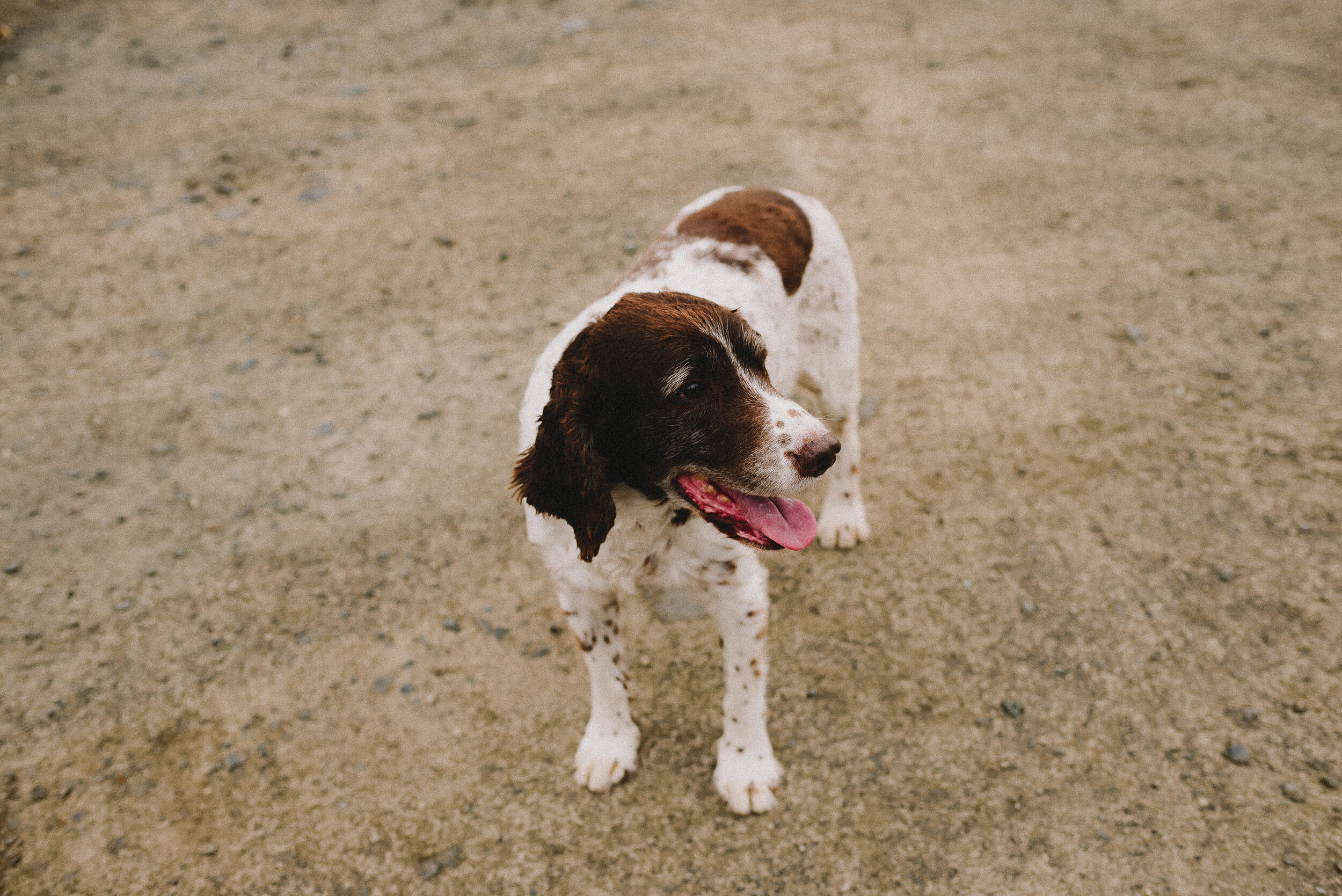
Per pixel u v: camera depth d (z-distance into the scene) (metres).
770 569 3.41
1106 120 6.07
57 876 2.60
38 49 7.19
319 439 4.03
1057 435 3.87
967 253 4.96
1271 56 6.70
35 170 5.77
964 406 4.05
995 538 3.46
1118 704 2.87
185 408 4.20
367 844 2.66
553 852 2.63
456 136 6.15
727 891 2.51
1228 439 3.76
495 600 3.34
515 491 2.29
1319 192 5.20
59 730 2.96
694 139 6.04
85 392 4.28
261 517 3.69
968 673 3.01
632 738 2.85
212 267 5.03
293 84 6.77
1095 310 4.52
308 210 5.46
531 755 2.88
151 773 2.84
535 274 4.93
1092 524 3.47
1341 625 3.03
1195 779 2.66
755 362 2.22
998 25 7.43
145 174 5.75
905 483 3.72
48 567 3.49
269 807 2.75
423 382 4.30
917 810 2.66
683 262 2.79
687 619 3.26
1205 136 5.84
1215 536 3.38
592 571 2.54
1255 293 4.52
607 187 5.59
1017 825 2.60
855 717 2.91
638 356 2.09
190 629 3.27
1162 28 7.24
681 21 7.60
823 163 5.75
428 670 3.12
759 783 2.70
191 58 7.11
